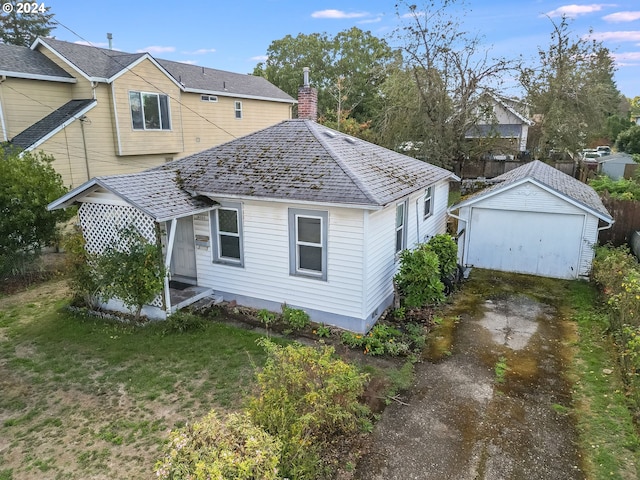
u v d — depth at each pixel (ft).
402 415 19.40
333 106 131.44
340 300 27.94
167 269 28.30
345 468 16.12
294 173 29.45
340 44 139.85
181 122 63.52
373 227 27.27
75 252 29.68
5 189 33.35
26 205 33.83
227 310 31.17
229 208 30.45
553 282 37.22
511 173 55.06
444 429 18.44
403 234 34.32
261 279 30.58
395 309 31.04
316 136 34.01
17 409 19.94
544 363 24.00
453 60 72.13
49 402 20.47
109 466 16.30
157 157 61.82
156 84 58.08
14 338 27.04
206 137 70.49
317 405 16.03
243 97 75.77
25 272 36.88
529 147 92.84
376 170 31.94
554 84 74.90
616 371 22.54
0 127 47.37
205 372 22.97
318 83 139.54
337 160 29.86
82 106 50.62
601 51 75.25
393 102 77.97
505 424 18.75
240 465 11.84
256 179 29.73
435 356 24.93
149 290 27.07
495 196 38.93
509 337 27.25
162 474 12.04
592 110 75.05
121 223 28.63
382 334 26.63
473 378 22.52
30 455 16.98
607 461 16.47
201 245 32.27
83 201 29.76
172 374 22.81
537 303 32.76
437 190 44.29
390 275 31.83
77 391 21.35
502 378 22.49
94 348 25.70
